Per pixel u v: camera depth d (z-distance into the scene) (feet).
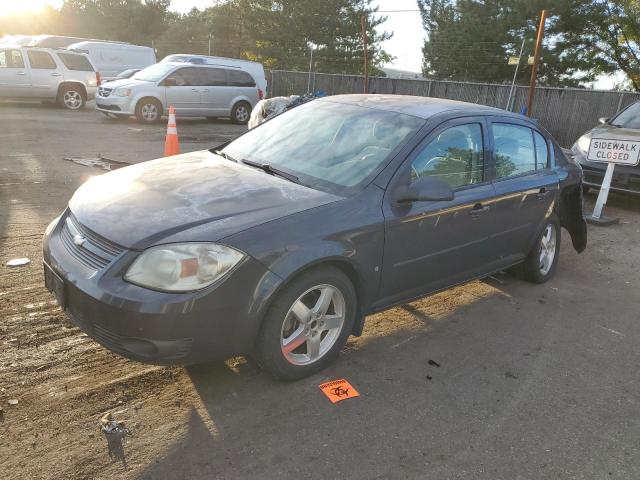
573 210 18.06
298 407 9.98
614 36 89.92
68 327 11.99
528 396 11.00
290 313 10.21
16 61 53.47
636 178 26.53
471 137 13.61
